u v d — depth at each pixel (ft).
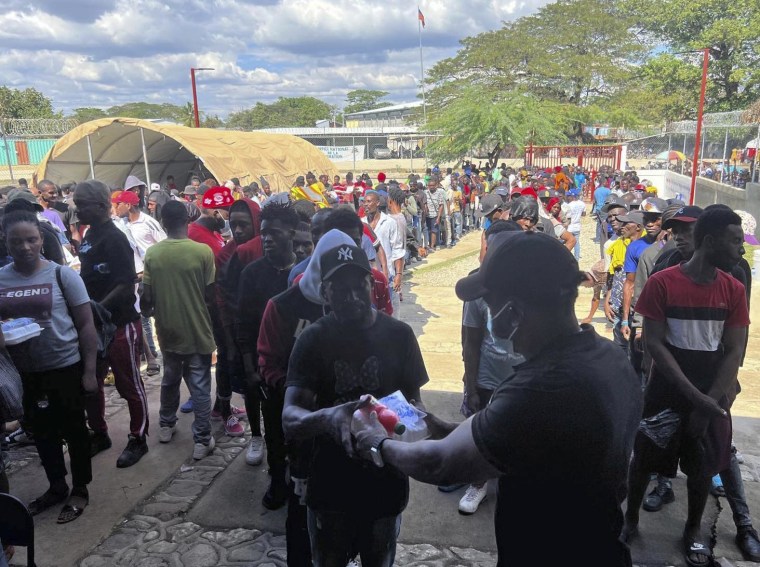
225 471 13.82
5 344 10.54
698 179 72.08
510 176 68.08
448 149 104.78
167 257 13.75
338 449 7.29
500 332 5.14
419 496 12.73
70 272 11.80
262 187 57.36
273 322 9.86
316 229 12.07
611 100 132.05
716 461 9.98
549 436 4.61
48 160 56.65
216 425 16.38
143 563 10.57
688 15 124.36
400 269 24.04
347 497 7.38
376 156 182.09
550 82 135.64
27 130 69.77
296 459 8.47
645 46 134.92
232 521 11.81
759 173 57.26
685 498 12.18
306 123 325.83
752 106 58.95
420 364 7.96
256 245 13.60
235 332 13.32
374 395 7.52
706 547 10.28
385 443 5.70
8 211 11.47
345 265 7.17
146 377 20.18
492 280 5.07
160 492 12.92
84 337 11.85
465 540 11.14
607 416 4.70
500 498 5.18
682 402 9.94
